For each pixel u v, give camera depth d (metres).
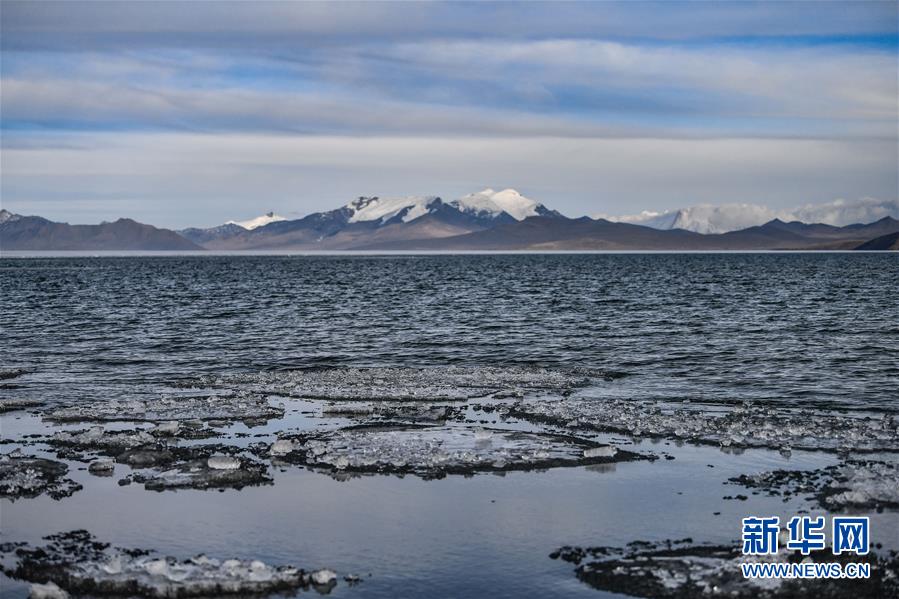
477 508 23.08
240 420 33.66
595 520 22.16
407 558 19.95
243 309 82.06
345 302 90.81
